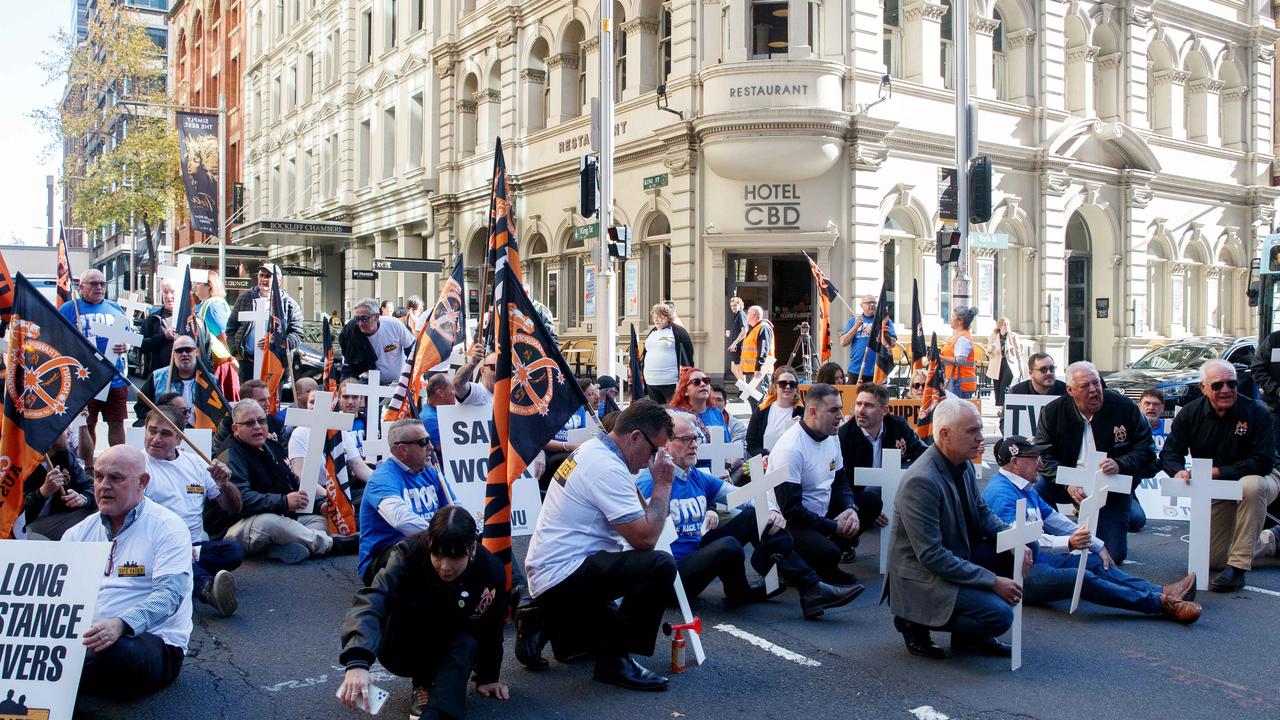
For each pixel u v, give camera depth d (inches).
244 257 1732.3
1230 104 1187.3
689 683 213.3
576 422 369.1
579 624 220.1
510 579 228.1
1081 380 310.2
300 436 341.1
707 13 812.6
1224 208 1170.0
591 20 944.3
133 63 1546.5
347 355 492.7
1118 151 1037.2
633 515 210.5
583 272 977.5
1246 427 295.1
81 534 202.8
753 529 280.4
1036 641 241.8
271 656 229.6
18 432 225.0
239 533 311.4
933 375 407.2
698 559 257.0
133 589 201.8
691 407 350.6
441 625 186.1
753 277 818.8
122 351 410.6
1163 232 1088.8
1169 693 208.1
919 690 209.2
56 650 180.2
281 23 1786.4
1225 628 253.0
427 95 1253.7
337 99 1514.5
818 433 286.7
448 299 388.2
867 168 805.9
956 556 221.9
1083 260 1063.0
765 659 228.8
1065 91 1013.2
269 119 1819.6
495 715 194.2
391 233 1379.2
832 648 236.7
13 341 225.6
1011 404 385.1
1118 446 315.6
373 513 242.7
